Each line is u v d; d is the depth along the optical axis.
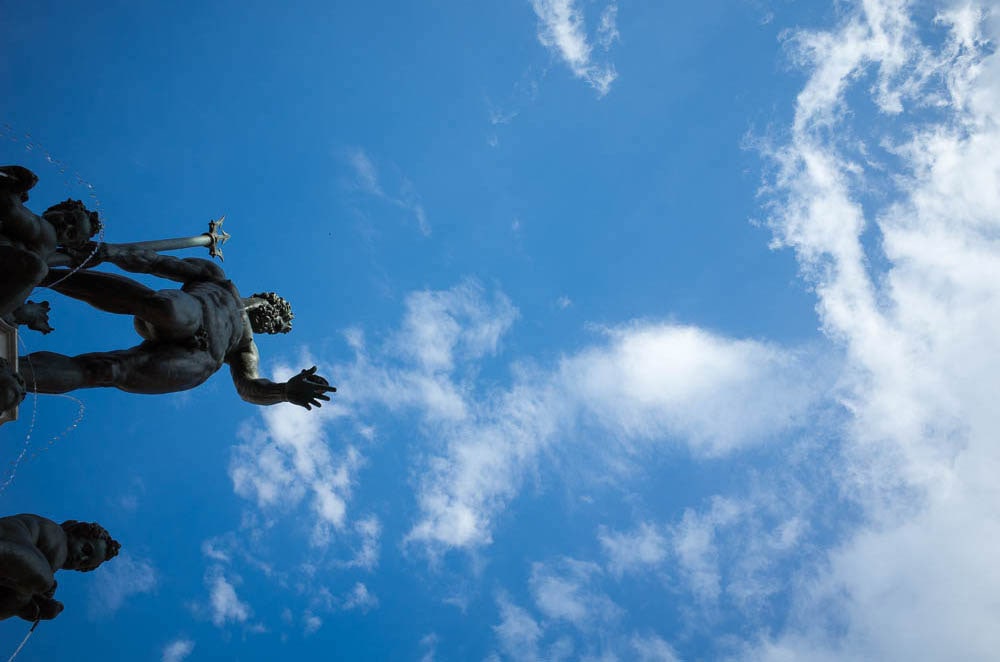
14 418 16.55
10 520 14.64
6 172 15.21
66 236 17.00
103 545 16.20
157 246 20.78
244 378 21.17
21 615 14.84
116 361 18.11
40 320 17.62
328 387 20.69
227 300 20.77
